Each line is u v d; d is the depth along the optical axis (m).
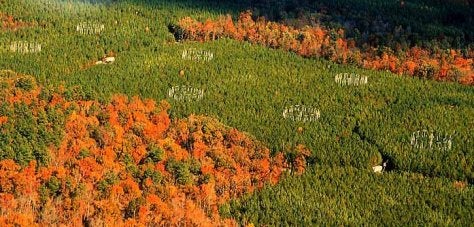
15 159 147.50
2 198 137.00
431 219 149.75
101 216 137.38
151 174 153.12
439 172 172.75
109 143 163.88
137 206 141.62
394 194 161.00
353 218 149.00
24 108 166.88
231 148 174.12
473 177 170.38
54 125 163.62
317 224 146.50
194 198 152.38
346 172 170.00
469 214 153.12
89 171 150.25
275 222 147.50
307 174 168.50
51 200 139.50
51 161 150.50
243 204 153.62
